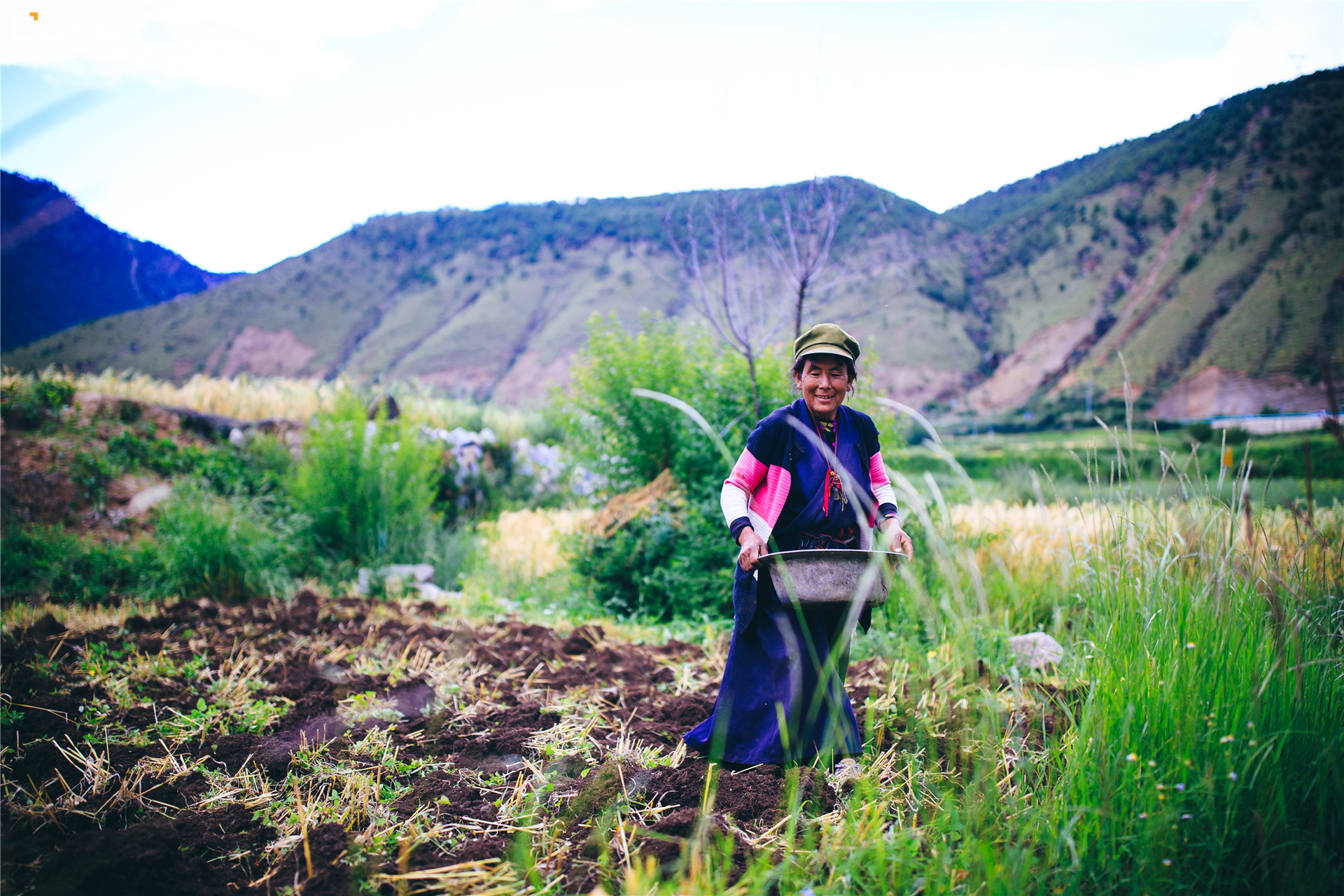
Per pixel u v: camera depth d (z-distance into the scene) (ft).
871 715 10.39
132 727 11.41
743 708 9.53
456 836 8.07
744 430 21.42
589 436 24.39
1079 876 6.27
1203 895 6.07
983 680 11.74
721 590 19.99
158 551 23.22
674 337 23.86
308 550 25.71
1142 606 8.32
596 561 21.94
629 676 14.29
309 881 7.12
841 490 9.26
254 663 14.79
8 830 8.05
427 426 43.70
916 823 7.79
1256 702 6.72
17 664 13.78
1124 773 6.84
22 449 29.60
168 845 7.32
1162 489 9.08
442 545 28.09
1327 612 7.73
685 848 7.22
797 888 6.64
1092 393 199.31
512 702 12.85
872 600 8.45
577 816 8.39
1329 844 6.44
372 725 11.52
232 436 35.37
